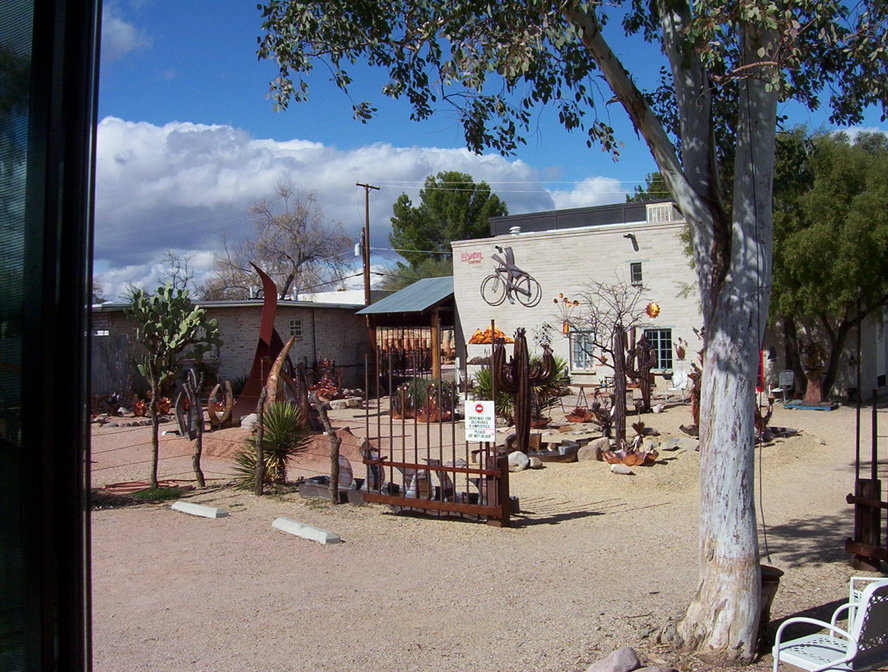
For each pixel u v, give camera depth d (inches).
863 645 169.6
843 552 320.8
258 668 203.2
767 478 491.2
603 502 434.0
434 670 201.6
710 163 215.0
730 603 199.6
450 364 1726.1
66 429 81.9
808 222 832.9
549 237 1082.1
